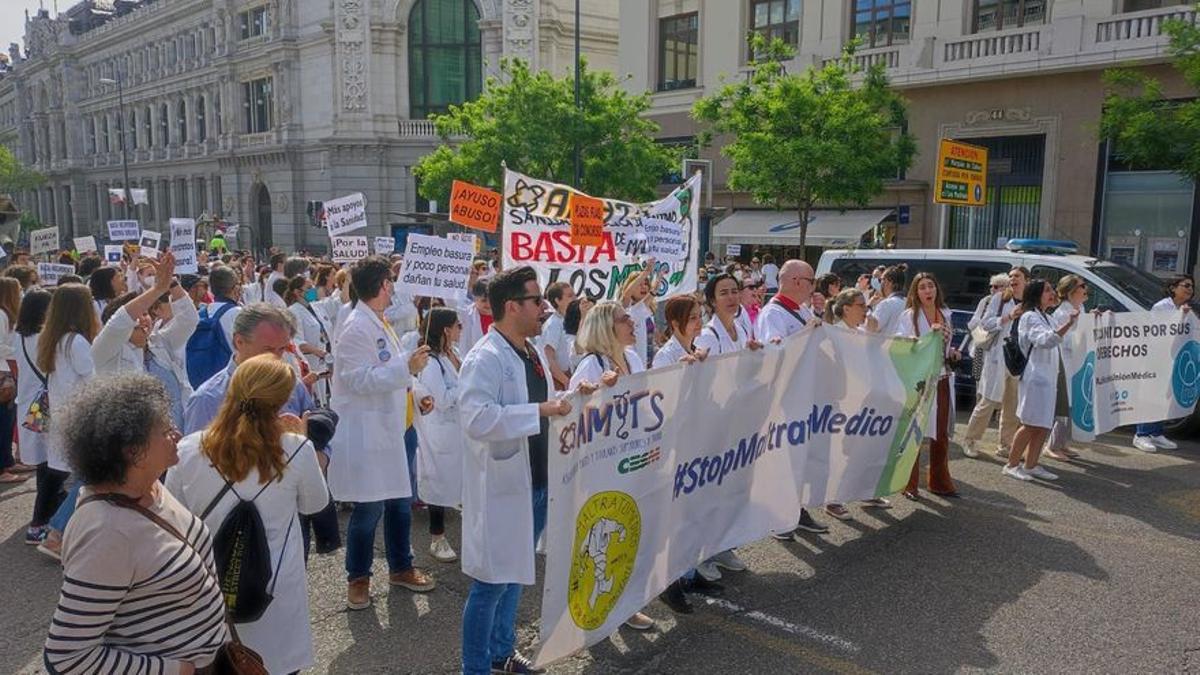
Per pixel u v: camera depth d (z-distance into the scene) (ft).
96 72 227.40
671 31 90.84
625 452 14.52
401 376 16.70
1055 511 23.62
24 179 225.56
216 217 163.63
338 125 144.36
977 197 56.90
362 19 141.18
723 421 17.13
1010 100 65.51
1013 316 26.66
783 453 19.25
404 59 143.13
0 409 26.71
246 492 10.61
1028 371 26.08
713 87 85.56
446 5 142.00
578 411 13.32
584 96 83.30
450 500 19.61
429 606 17.81
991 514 23.39
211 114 180.14
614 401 14.15
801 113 61.00
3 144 288.71
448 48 143.13
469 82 143.84
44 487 20.89
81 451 7.93
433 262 26.07
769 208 80.89
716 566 19.34
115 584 7.80
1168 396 29.84
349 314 17.81
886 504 24.18
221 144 173.68
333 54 144.25
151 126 205.98
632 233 26.43
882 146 62.18
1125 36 58.13
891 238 73.67
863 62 71.87
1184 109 46.16
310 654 11.57
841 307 22.93
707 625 16.83
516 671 14.71
